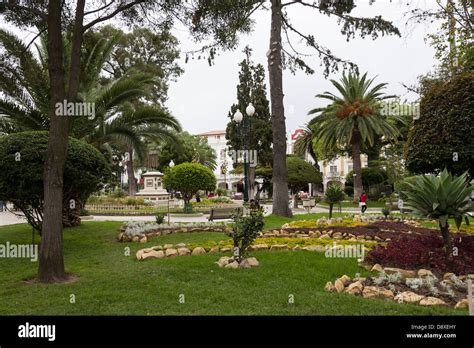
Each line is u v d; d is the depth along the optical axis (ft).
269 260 21.80
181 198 81.51
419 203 21.15
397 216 46.70
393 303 15.23
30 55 34.83
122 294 16.55
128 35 91.76
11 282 19.62
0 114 37.70
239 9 34.22
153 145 128.16
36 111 38.29
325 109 97.66
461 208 20.45
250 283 17.92
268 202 124.06
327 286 17.44
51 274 19.51
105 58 42.24
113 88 39.70
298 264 20.76
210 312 14.32
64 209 39.37
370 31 44.98
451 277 18.02
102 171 30.58
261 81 107.76
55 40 20.03
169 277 19.13
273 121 50.37
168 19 27.53
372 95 93.15
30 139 26.96
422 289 16.70
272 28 48.91
